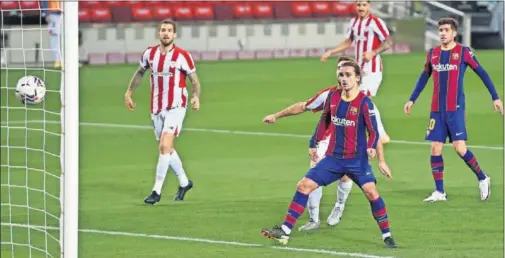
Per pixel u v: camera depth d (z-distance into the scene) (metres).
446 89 29.50
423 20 75.62
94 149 40.16
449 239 25.69
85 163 37.19
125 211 29.31
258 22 77.00
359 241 25.55
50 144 41.84
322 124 24.42
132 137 42.97
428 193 31.36
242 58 74.69
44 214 29.30
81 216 28.69
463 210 28.94
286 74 63.06
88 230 27.03
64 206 20.12
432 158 30.11
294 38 77.69
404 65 65.19
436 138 29.91
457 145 29.67
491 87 29.41
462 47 29.34
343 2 82.12
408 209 29.12
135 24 74.56
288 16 80.69
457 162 36.34
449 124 29.67
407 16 78.94
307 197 24.23
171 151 30.33
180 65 29.55
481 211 28.80
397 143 40.59
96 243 25.67
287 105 51.56
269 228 26.98
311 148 24.80
